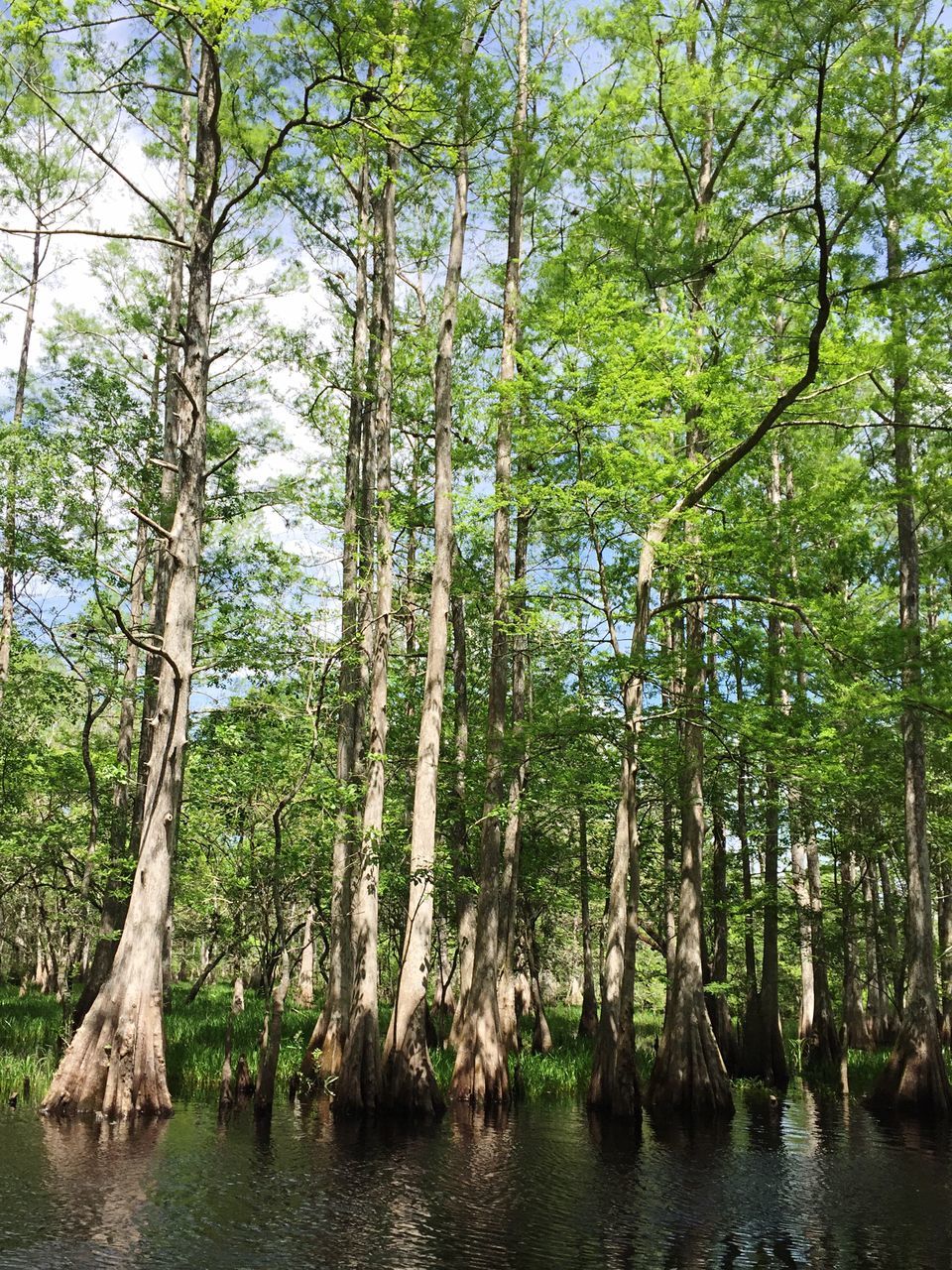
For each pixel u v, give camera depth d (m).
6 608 18.81
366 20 11.55
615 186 16.83
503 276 21.44
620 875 14.82
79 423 18.55
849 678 14.27
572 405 14.16
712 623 16.11
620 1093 13.80
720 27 11.62
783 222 13.37
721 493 17.53
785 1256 7.75
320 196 18.02
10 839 17.30
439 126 13.06
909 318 13.31
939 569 17.38
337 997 15.18
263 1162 10.00
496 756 16.27
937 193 11.52
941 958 25.12
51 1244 7.23
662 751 17.97
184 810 16.69
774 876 20.33
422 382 20.55
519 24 18.78
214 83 13.75
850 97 11.29
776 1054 19.80
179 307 19.69
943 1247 8.05
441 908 21.27
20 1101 12.23
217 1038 17.28
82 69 13.12
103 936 18.11
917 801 17.06
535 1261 7.41
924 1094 15.60
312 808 15.11
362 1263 7.16
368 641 16.19
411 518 19.56
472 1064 14.46
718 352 15.99
